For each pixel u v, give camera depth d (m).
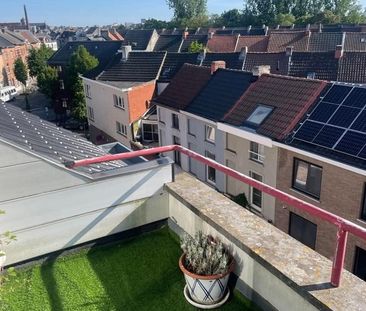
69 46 55.97
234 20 98.75
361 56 29.12
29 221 4.73
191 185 5.50
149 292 4.54
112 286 4.65
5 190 4.50
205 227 4.76
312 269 3.62
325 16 84.38
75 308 4.33
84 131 41.44
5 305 4.31
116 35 89.19
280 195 3.59
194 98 24.66
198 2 107.81
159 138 29.05
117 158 4.92
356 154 12.82
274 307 3.85
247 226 4.37
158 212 5.60
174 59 33.75
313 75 29.53
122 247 5.34
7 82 72.06
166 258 5.12
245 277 4.18
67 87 45.56
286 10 97.88
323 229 14.41
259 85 20.06
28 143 6.02
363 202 12.91
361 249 12.96
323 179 14.00
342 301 3.21
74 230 5.06
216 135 21.77
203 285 4.14
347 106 14.79
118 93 30.58
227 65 32.78
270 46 46.56
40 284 4.64
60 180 4.76
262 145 17.89
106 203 5.17
